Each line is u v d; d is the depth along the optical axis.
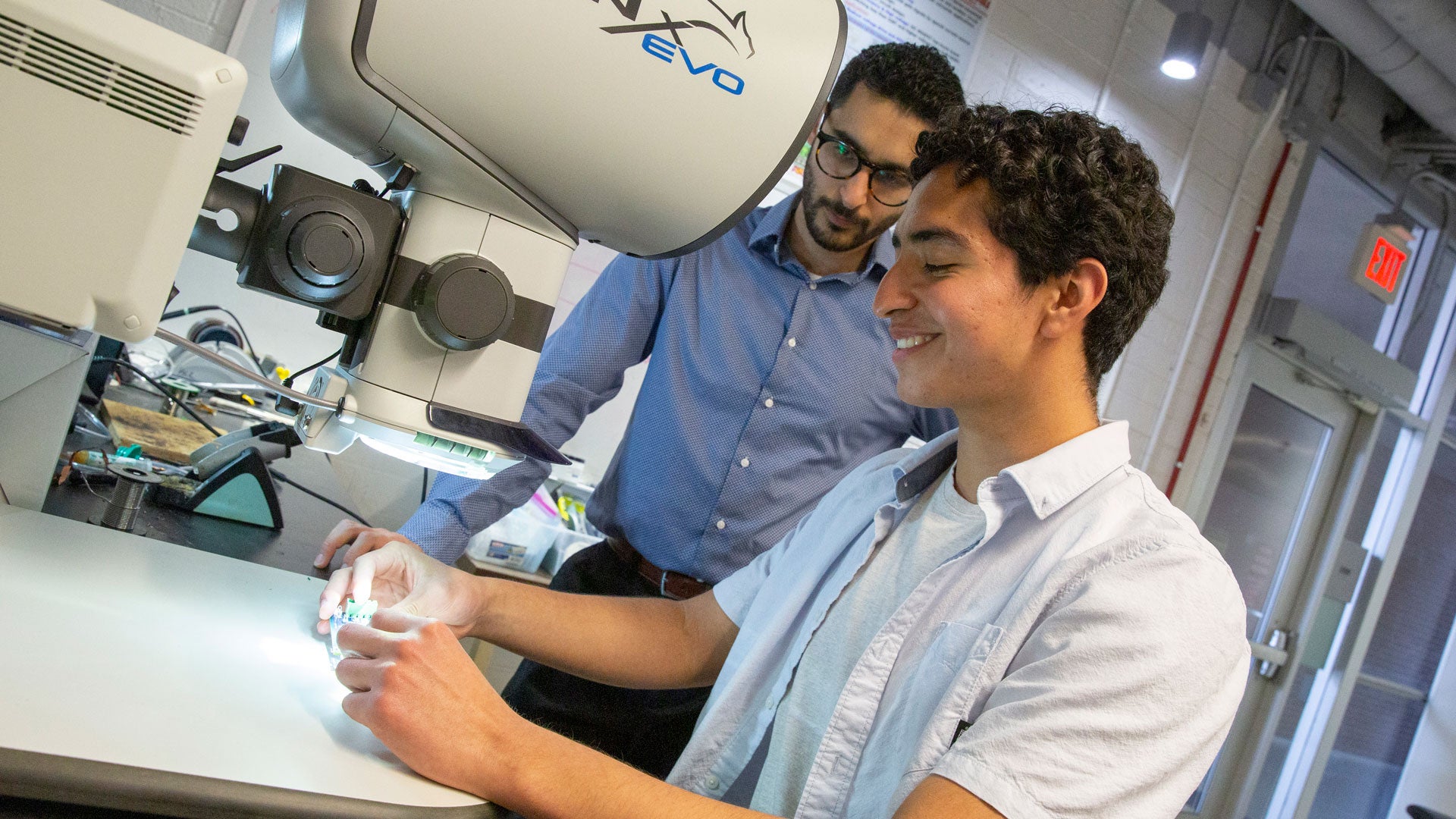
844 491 1.11
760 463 1.51
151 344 2.05
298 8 0.72
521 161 0.79
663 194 0.83
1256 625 4.14
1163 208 0.85
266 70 2.18
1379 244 3.95
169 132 0.65
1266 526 4.11
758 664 1.00
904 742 0.84
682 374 1.51
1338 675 4.30
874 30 2.85
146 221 0.65
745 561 1.51
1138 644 0.70
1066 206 0.78
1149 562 0.75
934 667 0.85
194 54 0.66
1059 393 0.85
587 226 0.86
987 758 0.68
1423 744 4.74
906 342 0.88
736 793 1.02
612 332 1.47
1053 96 3.22
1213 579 0.74
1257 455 4.00
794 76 0.83
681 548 1.50
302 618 0.94
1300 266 4.14
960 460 0.96
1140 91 3.42
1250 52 3.69
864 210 1.39
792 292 1.50
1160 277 0.86
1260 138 3.73
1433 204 4.43
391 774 0.68
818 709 0.95
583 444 2.66
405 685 0.70
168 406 1.82
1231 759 4.12
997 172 0.79
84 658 0.68
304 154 2.24
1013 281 0.80
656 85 0.78
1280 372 3.97
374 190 0.84
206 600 0.90
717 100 0.80
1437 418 4.46
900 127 1.33
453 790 0.69
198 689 0.70
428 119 0.74
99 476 1.22
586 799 0.70
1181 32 3.10
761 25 0.82
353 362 0.81
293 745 0.67
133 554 0.95
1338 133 3.96
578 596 1.10
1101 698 0.69
